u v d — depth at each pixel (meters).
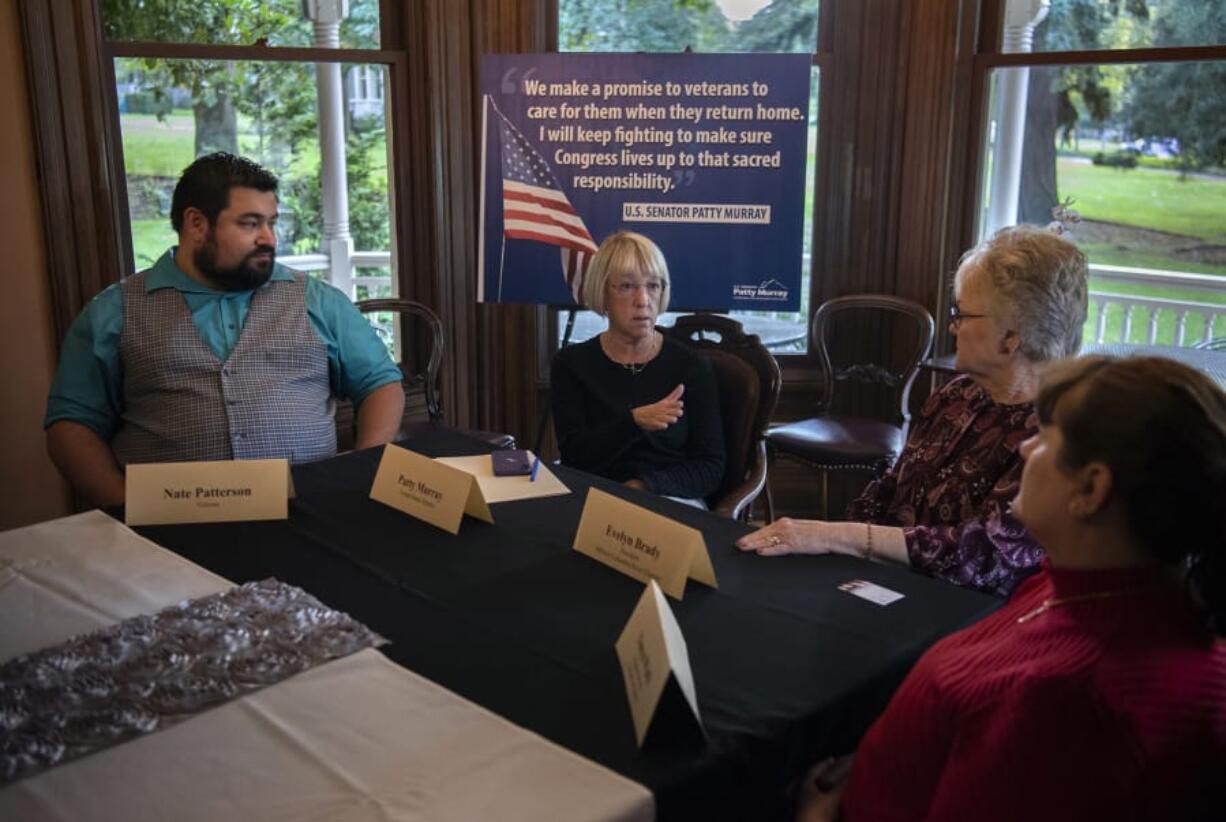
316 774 0.95
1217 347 3.33
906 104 3.40
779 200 3.20
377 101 3.46
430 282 3.54
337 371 2.43
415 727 1.04
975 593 1.41
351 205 3.56
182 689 1.10
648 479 2.18
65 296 3.11
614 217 3.26
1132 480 0.83
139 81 3.21
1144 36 3.19
